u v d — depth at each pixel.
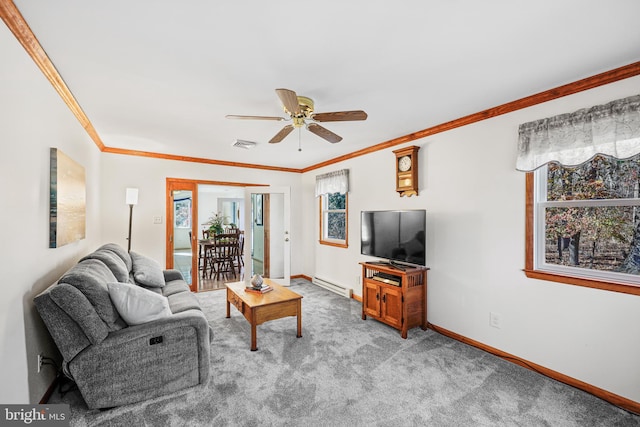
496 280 2.74
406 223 3.35
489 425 1.83
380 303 3.42
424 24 1.55
